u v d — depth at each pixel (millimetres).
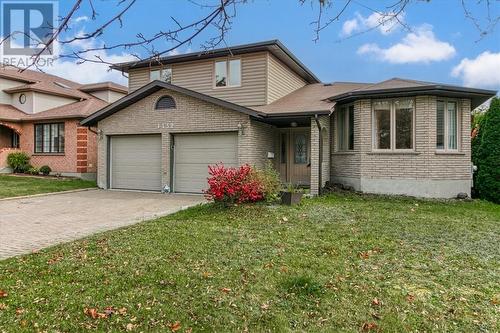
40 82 22609
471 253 5828
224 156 13469
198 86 16031
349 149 13422
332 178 14141
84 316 3752
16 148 20344
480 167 12461
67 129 18656
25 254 5828
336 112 14031
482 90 11836
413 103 12070
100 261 5328
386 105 12422
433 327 3594
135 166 15039
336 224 7801
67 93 21984
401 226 7656
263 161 13820
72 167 18453
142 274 4809
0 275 4824
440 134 12109
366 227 7535
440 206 10484
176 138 14273
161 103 14352
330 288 4414
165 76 16750
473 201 11680
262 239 6551
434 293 4320
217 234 6883
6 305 3951
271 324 3635
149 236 6727
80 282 4582
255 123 13219
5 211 10203
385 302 4074
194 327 3592
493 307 4000
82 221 8742
